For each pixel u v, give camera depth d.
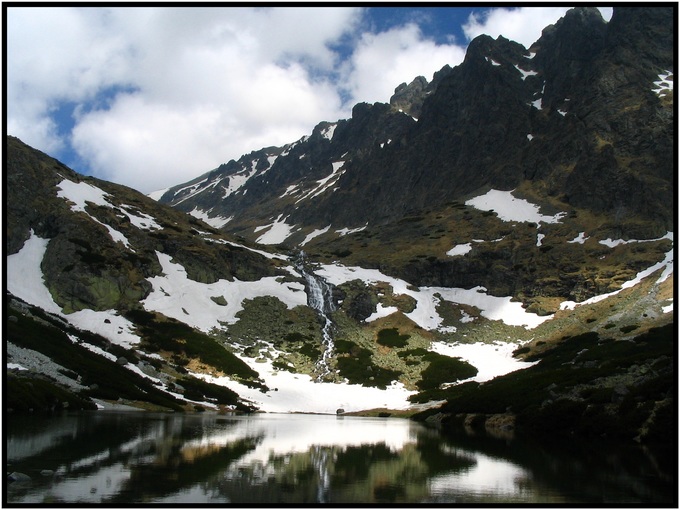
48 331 101.06
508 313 158.38
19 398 64.62
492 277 172.12
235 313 145.25
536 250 176.00
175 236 162.38
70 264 128.25
